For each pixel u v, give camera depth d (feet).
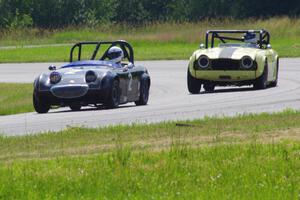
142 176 87.81
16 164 94.99
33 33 589.73
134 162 94.63
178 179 86.22
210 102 179.11
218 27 544.62
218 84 213.66
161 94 220.64
